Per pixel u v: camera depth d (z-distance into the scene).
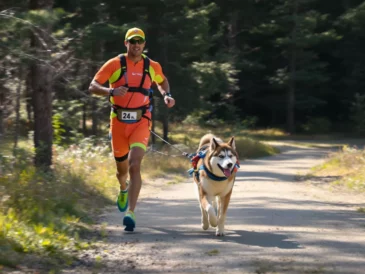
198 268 5.54
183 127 40.22
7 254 5.54
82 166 13.47
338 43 53.75
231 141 7.18
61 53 12.05
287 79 50.56
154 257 5.99
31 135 16.00
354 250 6.27
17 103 12.77
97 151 16.95
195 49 30.70
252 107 57.94
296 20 49.22
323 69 54.00
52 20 9.88
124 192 8.06
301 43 49.22
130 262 5.78
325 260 5.81
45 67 12.08
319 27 54.41
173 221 8.34
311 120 53.75
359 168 18.20
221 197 7.23
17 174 8.55
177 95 29.66
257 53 54.94
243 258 5.91
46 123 12.34
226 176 6.80
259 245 6.55
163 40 28.44
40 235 6.44
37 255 5.81
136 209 9.73
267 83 55.50
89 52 17.48
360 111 49.66
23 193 7.78
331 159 22.47
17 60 10.29
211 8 31.58
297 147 41.25
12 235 6.13
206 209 6.93
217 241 6.80
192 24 28.91
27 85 13.98
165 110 29.09
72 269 5.50
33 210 7.34
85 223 7.89
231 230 7.53
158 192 12.88
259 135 50.03
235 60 48.44
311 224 8.00
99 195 10.73
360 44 52.88
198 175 7.44
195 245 6.57
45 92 12.32
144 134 7.39
